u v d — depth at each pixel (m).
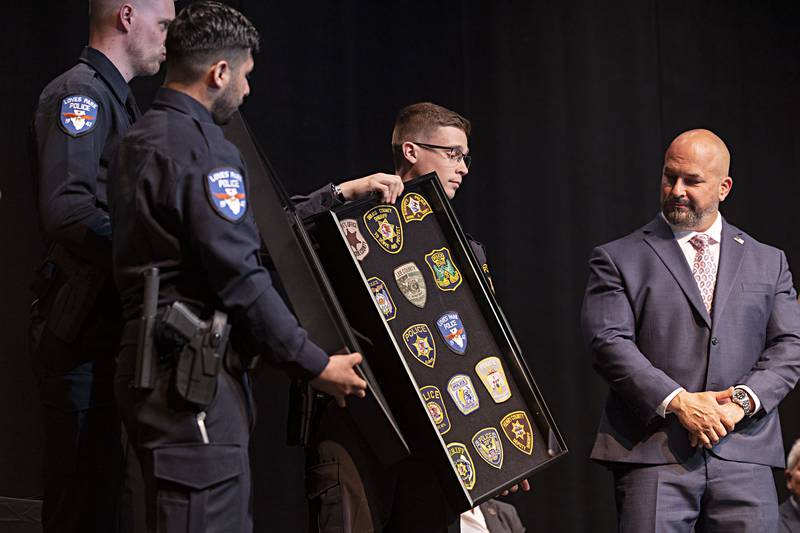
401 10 5.77
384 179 3.24
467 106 5.96
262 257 3.23
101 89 3.08
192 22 2.61
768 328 3.94
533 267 5.96
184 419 2.41
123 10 3.17
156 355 2.41
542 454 3.28
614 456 3.79
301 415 3.12
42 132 2.95
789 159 6.24
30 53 4.72
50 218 2.82
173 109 2.58
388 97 5.68
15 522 3.79
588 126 6.06
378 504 3.09
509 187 5.98
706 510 3.76
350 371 2.63
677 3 6.25
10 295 4.56
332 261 3.04
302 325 2.81
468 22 6.00
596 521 5.79
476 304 3.34
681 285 3.86
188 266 2.46
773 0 6.32
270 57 5.34
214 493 2.44
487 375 3.27
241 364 2.54
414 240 3.28
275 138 5.30
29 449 4.52
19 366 4.55
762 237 6.20
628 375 3.72
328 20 5.52
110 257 2.85
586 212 6.01
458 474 3.02
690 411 3.61
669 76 6.23
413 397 2.98
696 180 3.91
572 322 5.94
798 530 4.56
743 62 6.29
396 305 3.15
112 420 3.00
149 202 2.46
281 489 5.06
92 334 2.94
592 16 6.13
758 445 3.76
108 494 3.01
